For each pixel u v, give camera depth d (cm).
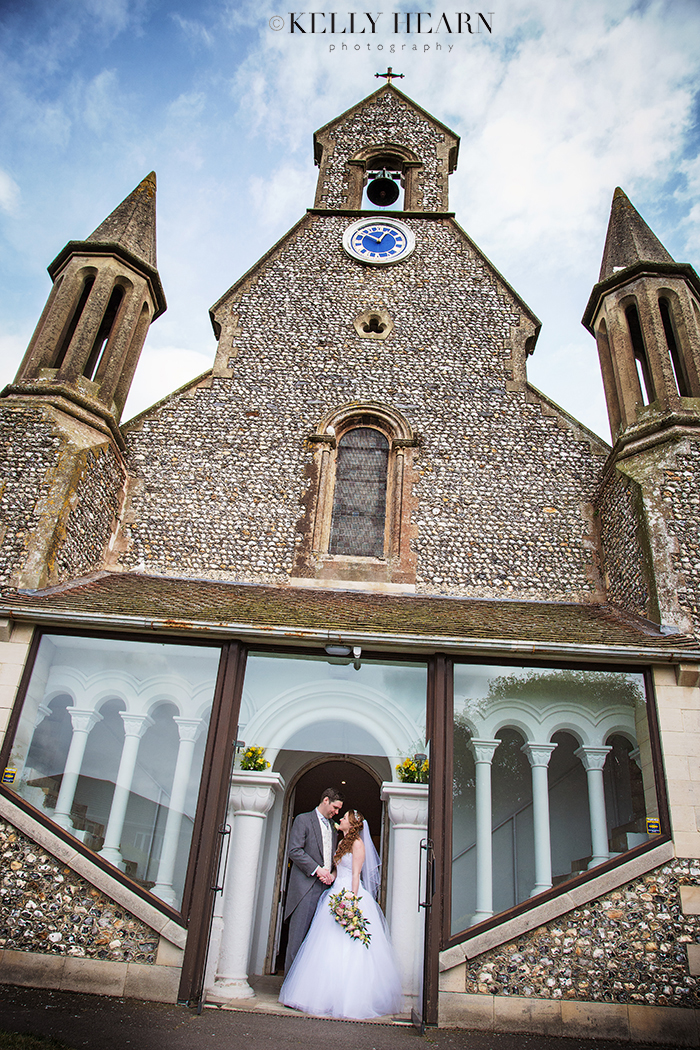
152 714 768
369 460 1245
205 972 633
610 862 692
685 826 702
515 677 789
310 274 1423
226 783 719
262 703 787
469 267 1435
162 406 1246
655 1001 637
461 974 646
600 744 766
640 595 973
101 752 755
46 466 987
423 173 1667
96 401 1111
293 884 732
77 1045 506
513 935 659
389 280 1417
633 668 784
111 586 965
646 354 1155
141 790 736
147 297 1278
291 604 959
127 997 633
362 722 781
